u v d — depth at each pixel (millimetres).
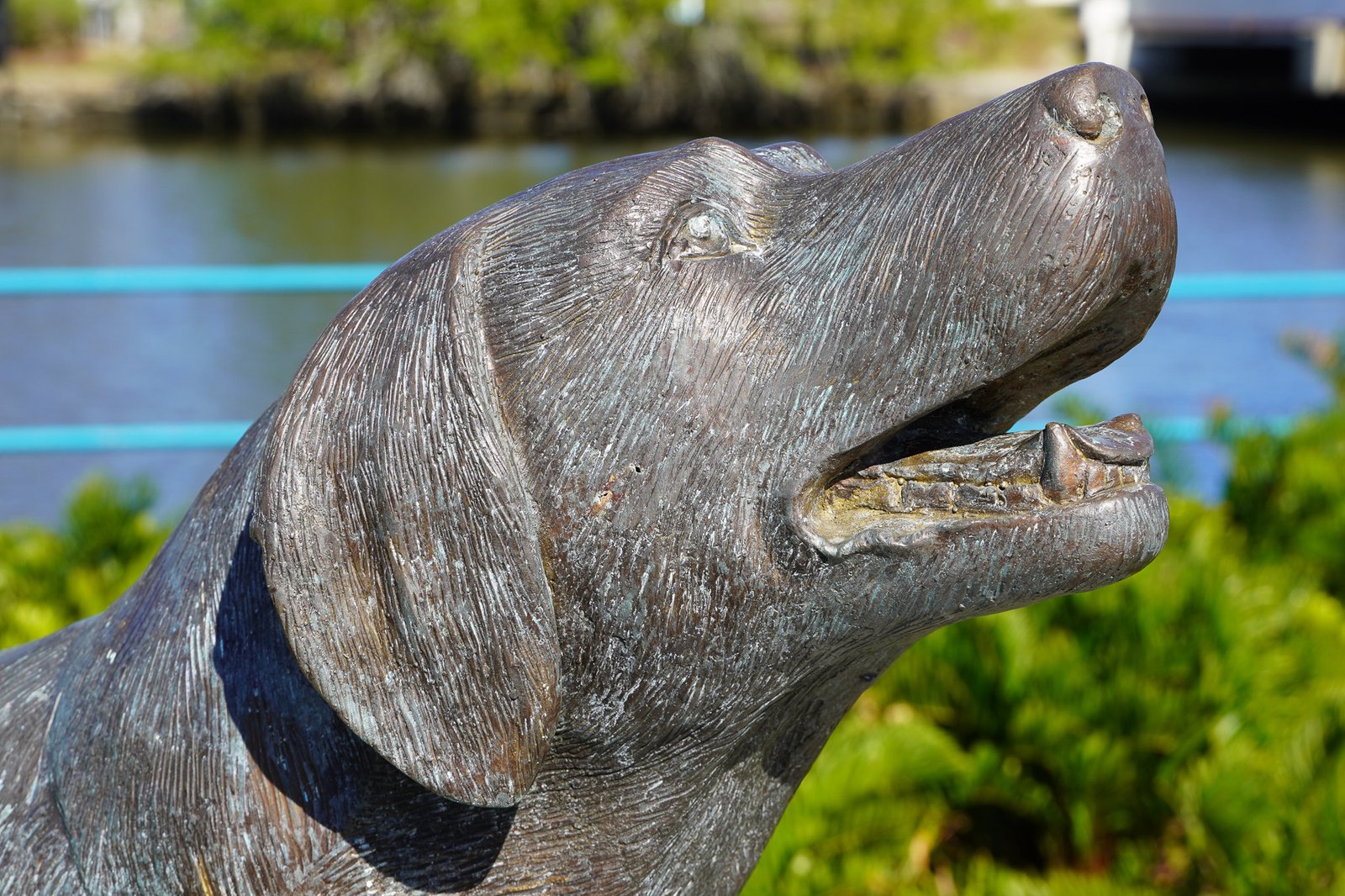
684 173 1620
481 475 1479
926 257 1530
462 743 1487
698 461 1540
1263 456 4812
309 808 1551
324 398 1491
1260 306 10633
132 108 30656
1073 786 3527
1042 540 1483
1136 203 1498
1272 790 3303
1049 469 1506
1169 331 9898
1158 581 3764
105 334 10258
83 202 17969
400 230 16672
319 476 1471
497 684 1488
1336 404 5516
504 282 1572
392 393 1485
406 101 30969
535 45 29562
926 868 3566
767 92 30562
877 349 1542
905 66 30984
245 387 9055
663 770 1670
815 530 1553
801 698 1756
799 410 1551
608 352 1545
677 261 1574
